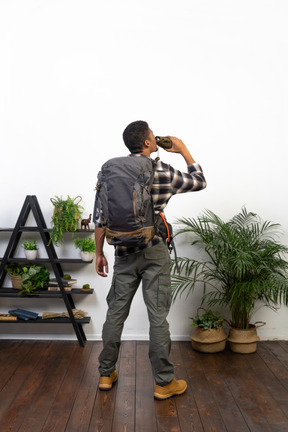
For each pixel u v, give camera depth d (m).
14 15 3.42
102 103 3.45
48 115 3.45
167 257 2.45
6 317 3.35
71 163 3.46
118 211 2.25
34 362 3.00
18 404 2.37
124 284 2.47
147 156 2.42
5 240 3.53
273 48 3.44
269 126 3.46
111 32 3.43
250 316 3.39
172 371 2.45
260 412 2.29
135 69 3.44
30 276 3.33
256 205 3.49
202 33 3.44
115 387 2.59
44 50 3.43
